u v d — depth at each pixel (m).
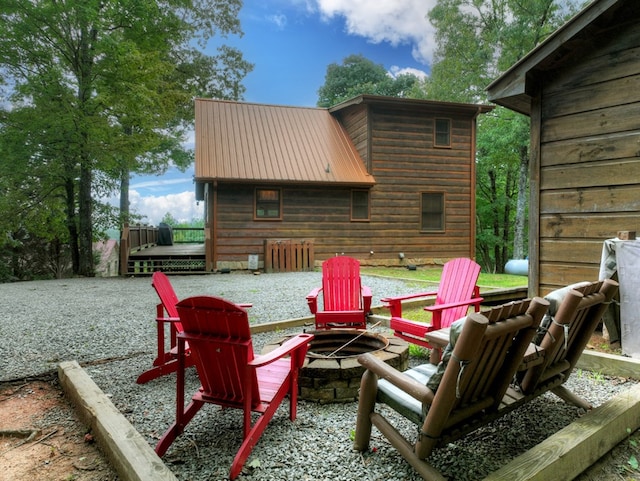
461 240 13.52
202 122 13.27
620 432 2.27
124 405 2.84
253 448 2.24
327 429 2.47
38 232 13.30
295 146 13.22
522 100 5.29
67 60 11.02
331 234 12.45
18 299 7.23
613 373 3.23
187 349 3.21
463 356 1.56
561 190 4.62
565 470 1.88
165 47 13.04
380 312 5.71
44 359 3.81
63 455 2.19
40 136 10.43
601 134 4.28
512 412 2.65
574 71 4.50
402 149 12.99
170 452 2.23
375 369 2.05
